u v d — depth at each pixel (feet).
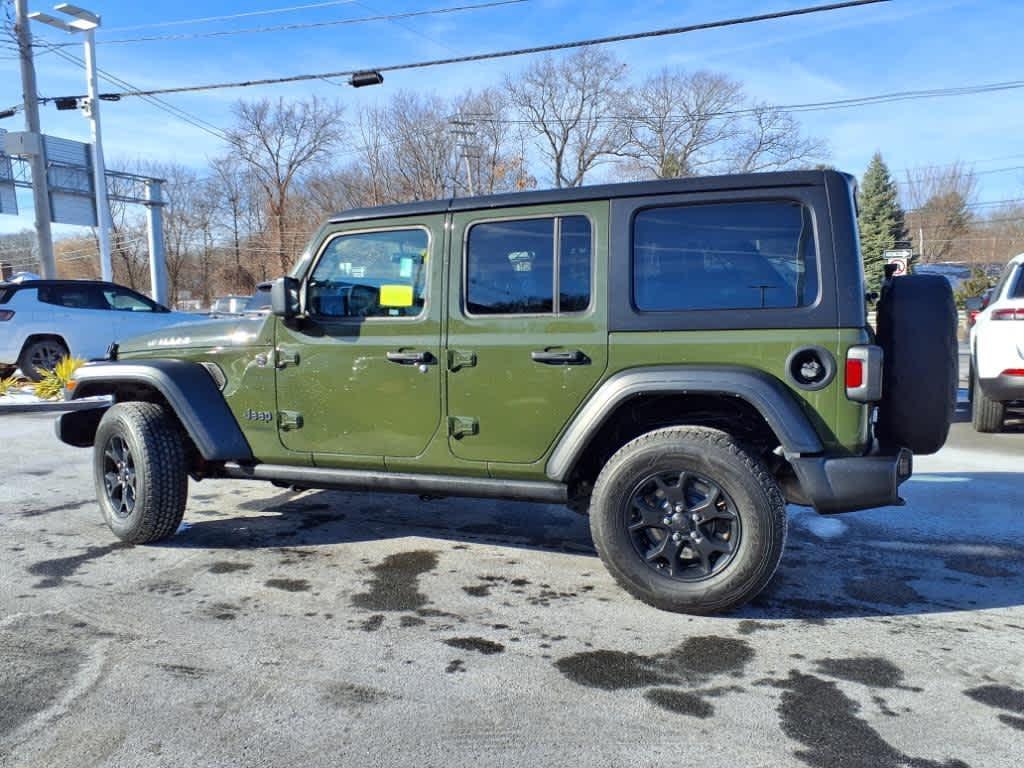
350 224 13.20
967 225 203.31
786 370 10.67
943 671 9.61
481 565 13.74
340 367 13.19
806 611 11.56
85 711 8.68
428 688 9.23
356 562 13.91
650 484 11.35
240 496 18.83
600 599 12.09
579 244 11.74
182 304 182.50
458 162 159.43
